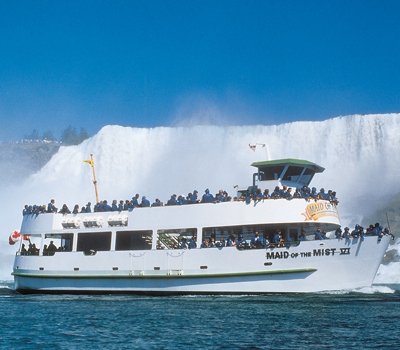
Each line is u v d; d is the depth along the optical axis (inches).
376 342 1457.9
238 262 2394.2
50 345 1444.4
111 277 2571.4
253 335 1555.1
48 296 2596.0
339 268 2316.7
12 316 1909.4
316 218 2396.7
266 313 1913.1
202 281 2439.7
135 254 2544.3
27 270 2753.4
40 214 2783.0
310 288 2333.9
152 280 2511.1
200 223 2475.4
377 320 1770.4
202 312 1951.3
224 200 2480.3
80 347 1421.0
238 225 2426.2
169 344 1451.8
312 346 1416.1
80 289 2635.3
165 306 2113.7
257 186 2603.3
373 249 2304.4
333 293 2336.4
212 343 1459.2
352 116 5940.0
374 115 5900.6
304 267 2330.2
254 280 2379.4
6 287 3348.9
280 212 2379.4
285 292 2348.7
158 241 2600.9
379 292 2448.3
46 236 2874.0
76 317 1881.2
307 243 2333.9
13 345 1445.6
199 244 2469.2
